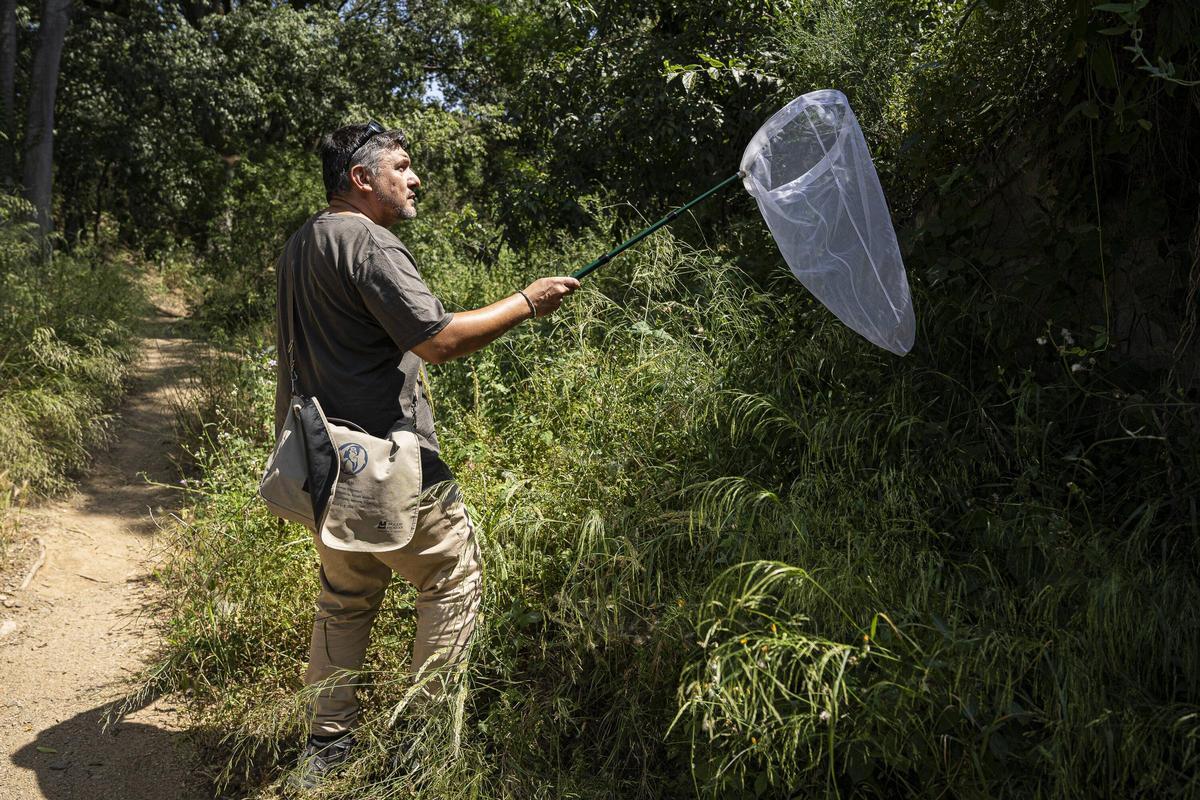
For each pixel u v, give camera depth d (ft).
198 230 66.44
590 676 9.04
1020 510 8.81
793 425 10.28
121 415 22.68
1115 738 6.67
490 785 8.02
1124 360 9.82
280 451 8.05
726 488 9.39
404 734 8.68
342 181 8.34
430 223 30.60
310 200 45.42
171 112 60.70
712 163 19.75
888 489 9.16
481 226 29.94
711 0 20.38
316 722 8.63
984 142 11.51
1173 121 9.18
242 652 10.44
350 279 7.85
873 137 14.60
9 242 28.35
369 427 8.09
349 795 8.27
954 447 9.75
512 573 9.84
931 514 9.29
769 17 19.99
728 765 7.27
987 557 8.67
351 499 7.87
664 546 9.53
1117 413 9.40
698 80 19.65
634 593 9.13
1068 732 6.64
